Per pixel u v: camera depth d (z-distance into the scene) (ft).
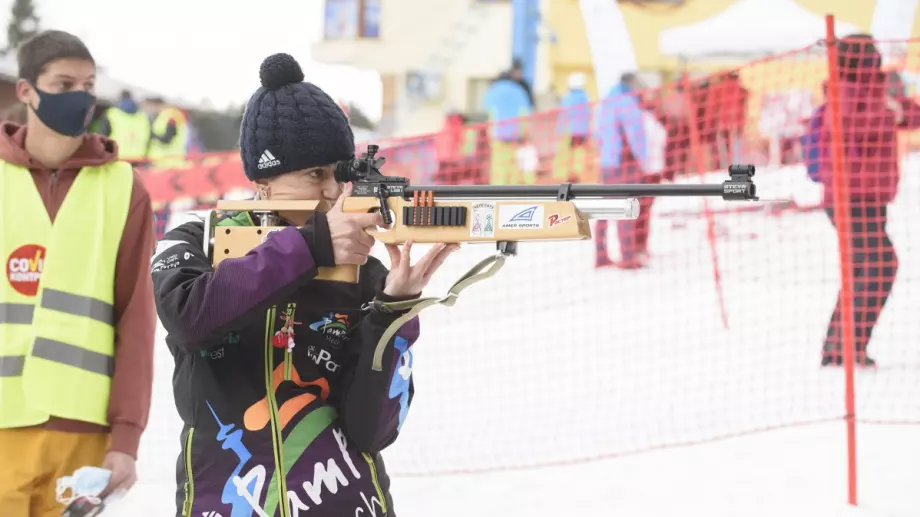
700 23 164.14
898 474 39.58
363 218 17.25
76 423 23.85
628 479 40.27
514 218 16.94
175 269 17.79
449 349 61.57
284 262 16.90
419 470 42.19
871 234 55.26
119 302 24.77
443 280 79.10
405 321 17.76
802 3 160.66
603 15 165.78
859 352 54.29
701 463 41.78
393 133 176.45
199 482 17.38
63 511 23.12
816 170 57.11
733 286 73.56
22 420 23.43
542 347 61.00
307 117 18.45
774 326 63.10
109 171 24.86
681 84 55.98
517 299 73.67
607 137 91.45
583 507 37.40
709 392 51.24
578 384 53.36
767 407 48.62
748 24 163.32
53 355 23.75
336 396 18.21
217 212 18.61
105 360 24.32
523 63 169.27
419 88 175.63
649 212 82.74
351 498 17.43
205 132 144.25
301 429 17.48
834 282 71.36
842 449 42.86
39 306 23.79
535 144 103.50
